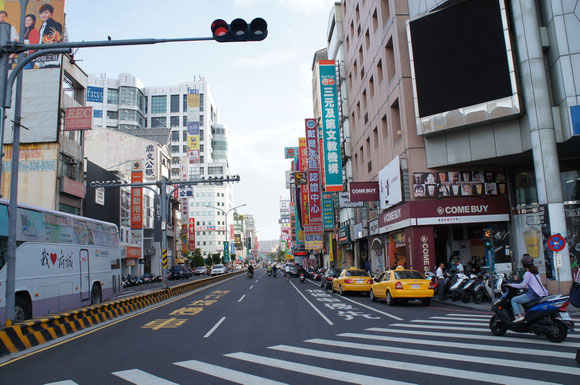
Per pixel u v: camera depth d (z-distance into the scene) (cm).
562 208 1556
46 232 1363
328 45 4753
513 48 1866
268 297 2195
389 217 2509
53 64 3506
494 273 1634
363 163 3384
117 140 6350
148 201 6138
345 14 3934
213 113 13700
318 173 4600
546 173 1583
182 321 1341
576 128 1573
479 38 1919
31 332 998
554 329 833
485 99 1881
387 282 1731
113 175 4700
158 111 11738
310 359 746
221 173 12619
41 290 1304
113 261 1919
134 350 890
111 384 626
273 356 783
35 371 733
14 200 1060
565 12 1650
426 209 2097
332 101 3512
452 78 1983
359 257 3744
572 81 1609
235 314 1488
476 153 1977
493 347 799
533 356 713
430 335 958
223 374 661
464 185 2108
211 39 970
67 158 3594
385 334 992
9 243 1037
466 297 1642
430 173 2114
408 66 2248
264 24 914
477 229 2238
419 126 2073
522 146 1850
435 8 2106
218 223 13038
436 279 1873
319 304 1795
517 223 2080
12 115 3388
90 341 1030
